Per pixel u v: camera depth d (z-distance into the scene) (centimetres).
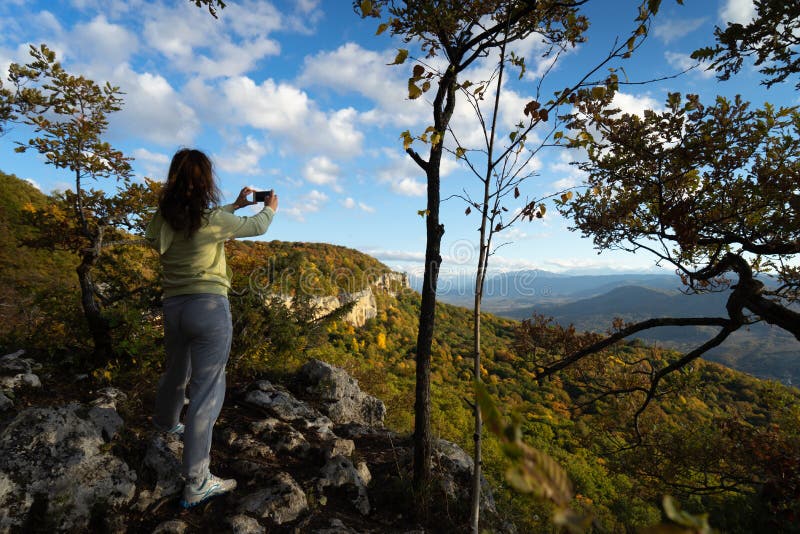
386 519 326
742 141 359
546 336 468
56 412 276
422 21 344
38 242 448
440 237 371
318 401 553
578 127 340
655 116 370
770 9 277
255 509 282
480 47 350
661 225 403
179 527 255
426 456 349
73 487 248
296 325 625
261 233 266
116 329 428
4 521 224
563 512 29
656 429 530
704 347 402
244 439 372
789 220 362
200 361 256
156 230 253
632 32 222
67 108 395
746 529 515
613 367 518
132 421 337
